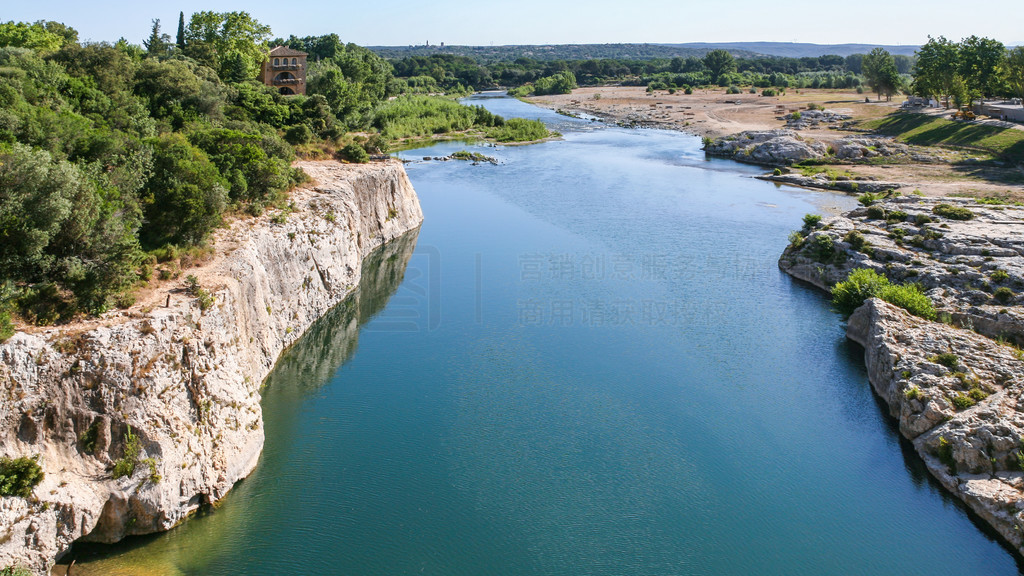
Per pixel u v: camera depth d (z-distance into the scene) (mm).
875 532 37062
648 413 47906
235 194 56438
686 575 33500
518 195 107938
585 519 37219
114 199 42156
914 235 73688
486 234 87500
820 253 74000
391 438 44156
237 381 39344
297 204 63344
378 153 99500
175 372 34469
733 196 109812
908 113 161875
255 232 52094
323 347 57094
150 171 48250
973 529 37438
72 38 108938
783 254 78438
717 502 39031
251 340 46344
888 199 92750
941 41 164375
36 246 33750
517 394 50062
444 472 40781
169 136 61688
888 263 68688
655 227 91188
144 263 40188
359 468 40812
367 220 79500
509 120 182125
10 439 28828
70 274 34094
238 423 38469
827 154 139000
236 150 59812
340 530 35469
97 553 31438
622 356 56125
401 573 32812
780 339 59844
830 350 58031
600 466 41875
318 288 59562
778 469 42219
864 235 75375
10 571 27312
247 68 125062
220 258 45875
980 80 151125
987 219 77375
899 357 50000
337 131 102438
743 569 34125
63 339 31281
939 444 42031
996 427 40531
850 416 48281
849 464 42938
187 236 45938
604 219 94562
